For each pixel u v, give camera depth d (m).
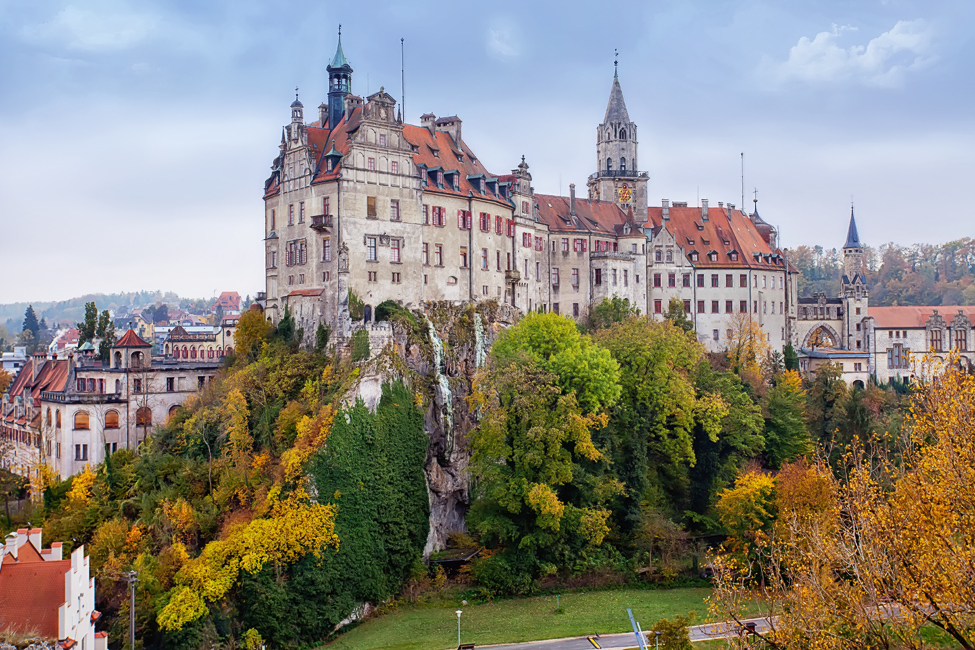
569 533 87.62
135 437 103.06
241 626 72.38
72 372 107.19
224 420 89.00
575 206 140.25
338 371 89.75
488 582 84.56
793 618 43.69
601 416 88.50
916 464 46.28
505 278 117.56
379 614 81.25
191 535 77.69
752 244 156.75
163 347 181.88
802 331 173.25
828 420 114.38
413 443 89.81
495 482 85.44
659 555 91.00
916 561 40.88
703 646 66.50
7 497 102.00
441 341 100.44
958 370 44.28
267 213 107.94
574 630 73.94
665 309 144.38
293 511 77.19
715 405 98.06
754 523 84.31
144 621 68.75
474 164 118.25
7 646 50.12
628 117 151.25
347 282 94.12
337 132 102.50
